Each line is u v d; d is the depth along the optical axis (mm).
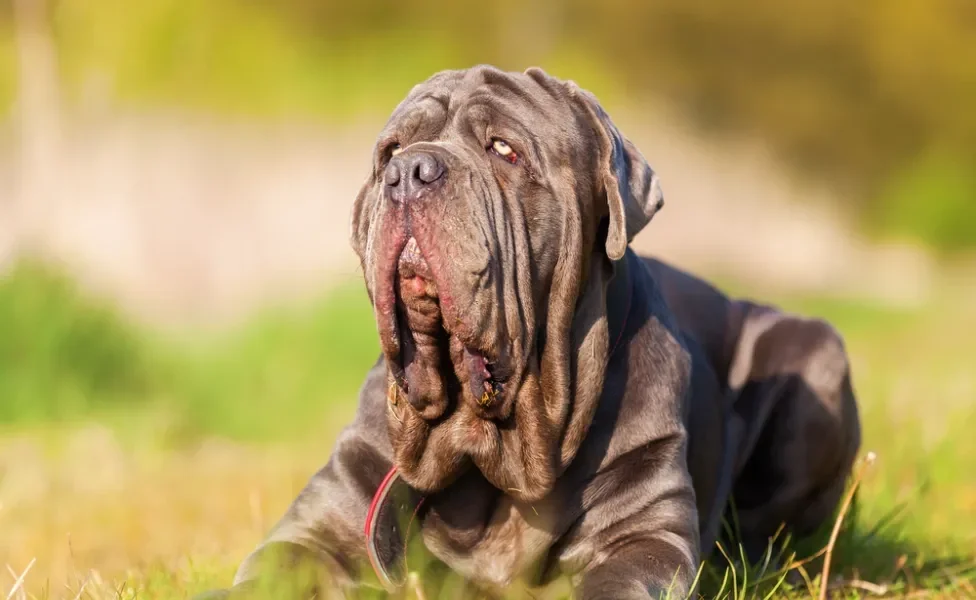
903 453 9859
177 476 11289
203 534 8344
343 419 15336
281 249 25438
